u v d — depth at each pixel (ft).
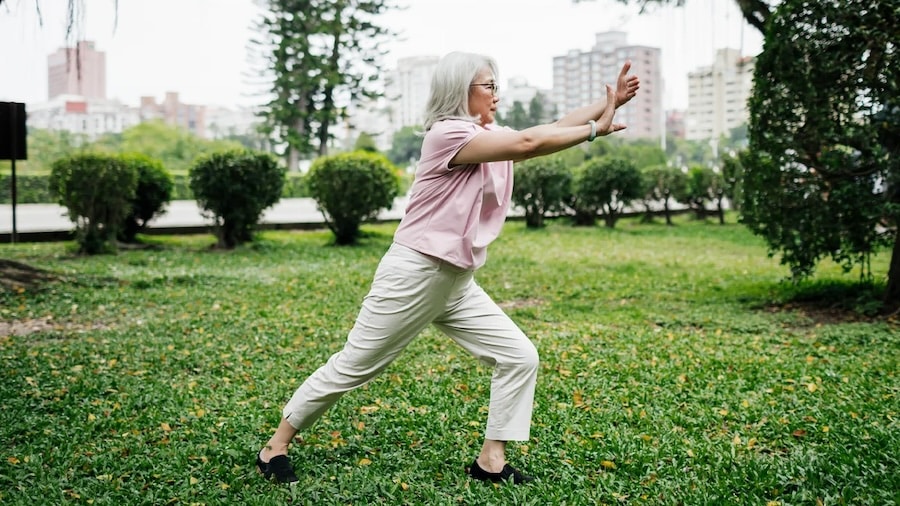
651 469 12.53
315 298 31.35
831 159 25.00
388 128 242.78
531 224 67.51
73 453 13.48
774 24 25.23
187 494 11.70
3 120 44.01
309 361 20.71
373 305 11.41
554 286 34.83
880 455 12.74
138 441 14.07
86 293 31.58
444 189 11.03
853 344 22.27
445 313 11.70
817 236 26.43
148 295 31.45
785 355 20.94
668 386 17.66
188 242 53.57
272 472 12.07
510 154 10.63
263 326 25.45
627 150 113.60
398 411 15.57
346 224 53.16
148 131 174.70
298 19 139.33
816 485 11.76
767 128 26.27
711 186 73.36
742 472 12.24
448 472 12.35
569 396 16.83
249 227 50.83
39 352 21.38
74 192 44.45
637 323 26.11
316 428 14.65
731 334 24.12
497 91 11.51
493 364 11.88
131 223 51.34
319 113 149.07
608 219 68.39
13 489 11.93
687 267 41.73
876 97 23.80
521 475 12.15
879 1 22.98
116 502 11.37
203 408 16.28
